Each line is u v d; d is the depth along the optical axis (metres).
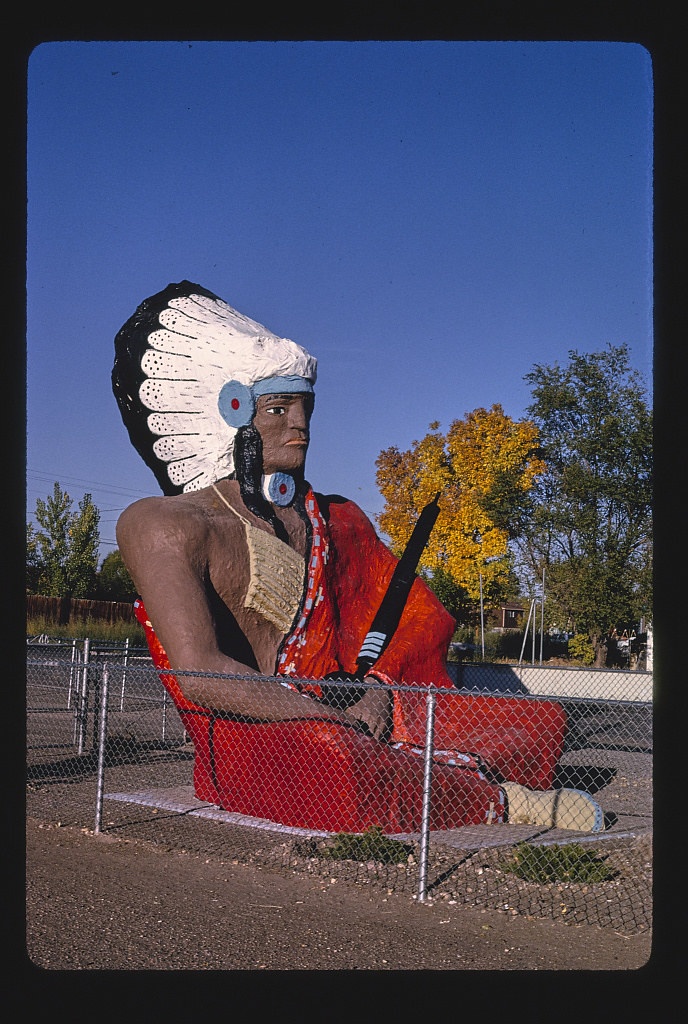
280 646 10.30
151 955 5.18
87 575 42.47
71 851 7.67
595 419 34.38
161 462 10.51
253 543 9.86
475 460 33.09
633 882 6.94
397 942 5.52
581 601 33.25
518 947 5.47
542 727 10.89
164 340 10.54
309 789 8.78
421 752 10.19
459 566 32.56
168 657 8.98
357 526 11.68
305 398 10.89
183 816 9.16
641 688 20.81
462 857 7.68
